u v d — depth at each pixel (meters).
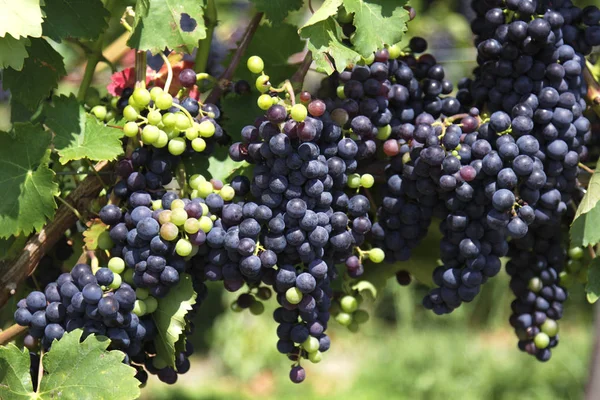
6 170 1.10
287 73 1.25
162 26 1.11
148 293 1.09
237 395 3.80
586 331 4.32
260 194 1.08
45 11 1.13
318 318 1.11
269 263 1.07
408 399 3.71
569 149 1.12
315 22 1.07
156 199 1.10
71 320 1.08
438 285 1.13
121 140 1.12
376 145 1.15
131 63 1.32
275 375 4.25
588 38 1.12
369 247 1.16
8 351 1.08
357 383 3.89
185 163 1.13
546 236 1.17
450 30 2.45
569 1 1.13
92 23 1.15
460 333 4.36
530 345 1.21
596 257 1.16
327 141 1.08
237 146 1.09
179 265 1.08
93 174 1.12
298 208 1.06
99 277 1.07
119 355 1.07
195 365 4.45
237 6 1.80
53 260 1.19
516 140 1.10
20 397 1.07
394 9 1.11
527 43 1.10
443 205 1.12
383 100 1.12
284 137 1.06
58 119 1.12
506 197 1.08
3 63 1.09
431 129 1.10
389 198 1.13
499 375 3.79
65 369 1.07
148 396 3.42
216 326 4.54
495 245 1.11
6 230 1.09
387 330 4.58
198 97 1.16
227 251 1.08
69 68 1.44
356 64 1.11
